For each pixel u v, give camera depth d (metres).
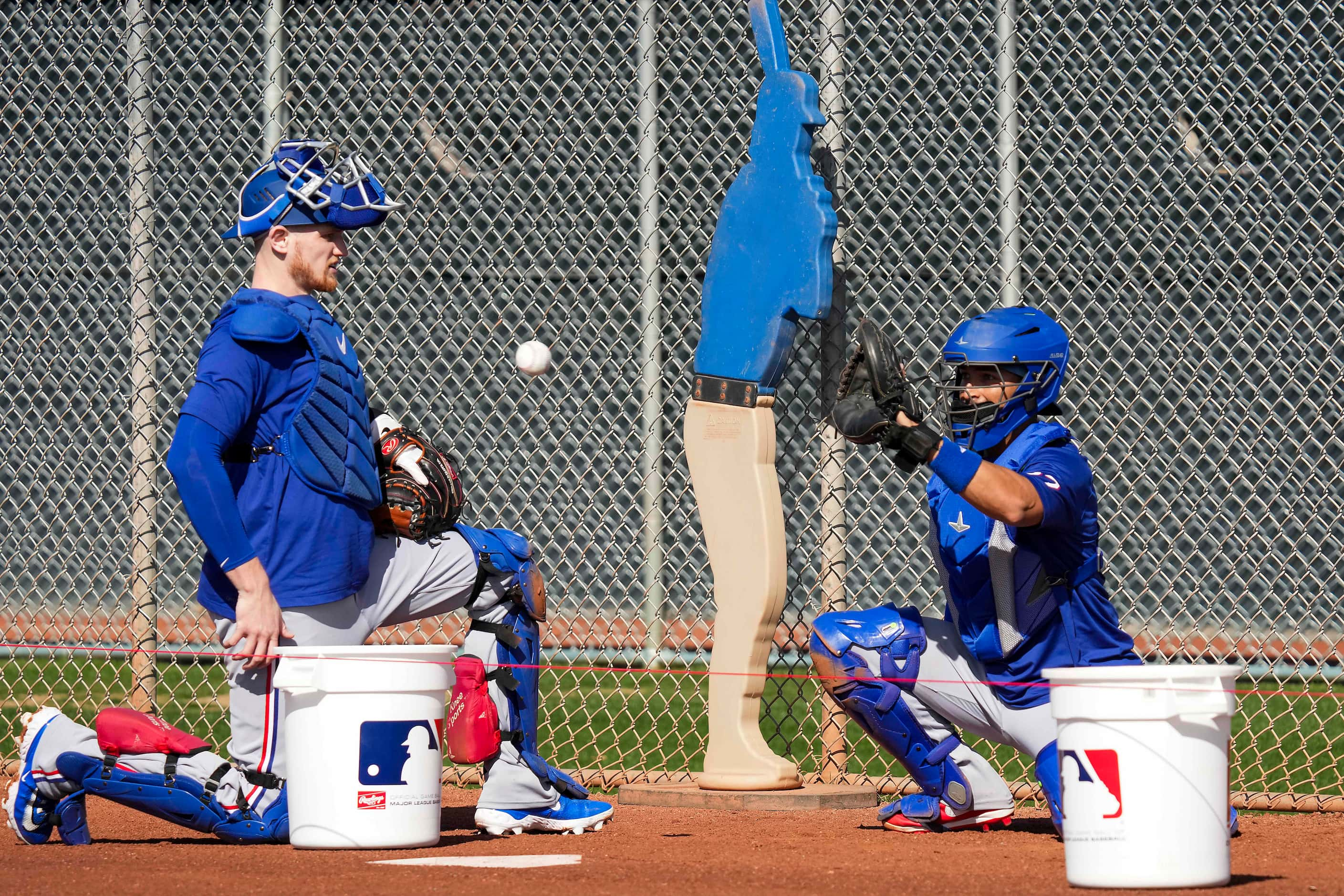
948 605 15.46
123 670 29.81
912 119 22.25
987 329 14.47
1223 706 11.76
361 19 25.83
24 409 32.91
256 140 31.20
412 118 31.38
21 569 33.06
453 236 31.69
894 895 11.64
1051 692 12.15
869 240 21.73
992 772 15.40
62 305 26.22
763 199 18.25
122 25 30.77
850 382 13.59
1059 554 14.11
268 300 14.08
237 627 13.58
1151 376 25.08
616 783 19.89
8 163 31.23
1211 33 29.17
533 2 30.55
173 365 26.86
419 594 14.80
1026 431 14.38
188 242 31.45
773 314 18.06
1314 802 17.97
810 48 25.59
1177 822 11.69
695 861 13.41
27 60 31.12
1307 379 30.09
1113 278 30.11
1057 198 29.69
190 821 14.12
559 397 31.72
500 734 15.11
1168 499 30.94
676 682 27.45
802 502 30.61
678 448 30.53
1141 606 31.20
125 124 28.67
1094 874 11.78
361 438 14.26
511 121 27.12
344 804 13.65
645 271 23.67
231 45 24.98
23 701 27.05
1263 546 30.89
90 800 18.27
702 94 30.20
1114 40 23.14
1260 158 29.42
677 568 30.52
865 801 17.78
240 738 14.29
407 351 31.91
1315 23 28.20
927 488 15.41
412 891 11.69
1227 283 30.03
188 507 13.46
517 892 11.64
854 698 15.16
